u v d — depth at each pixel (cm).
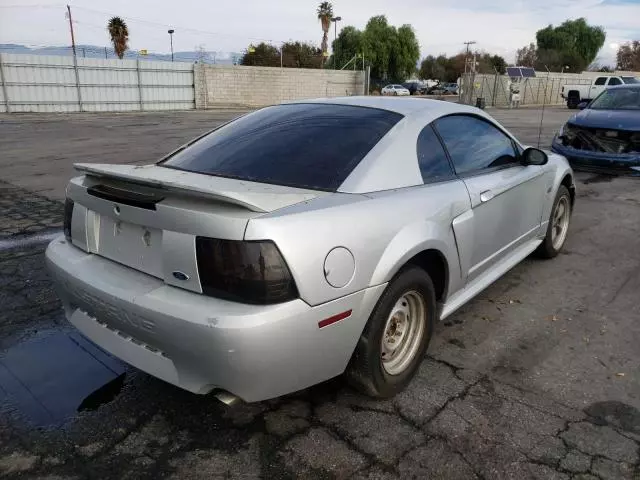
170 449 240
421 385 290
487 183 338
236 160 286
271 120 326
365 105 326
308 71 3747
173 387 288
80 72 2908
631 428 255
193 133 1717
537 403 274
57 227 591
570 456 236
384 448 240
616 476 225
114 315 236
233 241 206
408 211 264
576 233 575
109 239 255
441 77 8412
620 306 392
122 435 249
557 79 3781
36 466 229
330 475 224
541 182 422
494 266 374
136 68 3100
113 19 5003
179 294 219
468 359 318
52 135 1634
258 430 253
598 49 7869
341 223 230
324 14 6412
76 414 264
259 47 5878
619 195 753
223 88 3453
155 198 227
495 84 3481
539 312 382
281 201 227
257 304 207
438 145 317
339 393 282
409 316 285
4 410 267
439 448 240
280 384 221
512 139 407
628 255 505
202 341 207
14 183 846
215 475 225
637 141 809
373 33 6838
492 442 245
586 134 856
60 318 366
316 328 221
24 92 2759
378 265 242
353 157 273
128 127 1955
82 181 281
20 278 436
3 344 331
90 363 311
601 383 293
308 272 214
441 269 304
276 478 223
